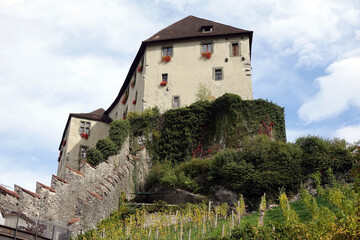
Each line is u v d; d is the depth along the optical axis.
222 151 29.19
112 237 21.17
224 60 37.75
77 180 25.52
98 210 24.36
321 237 14.80
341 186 23.41
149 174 32.22
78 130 41.31
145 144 34.78
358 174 11.85
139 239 21.48
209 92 36.62
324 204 22.08
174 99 37.09
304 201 21.59
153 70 38.78
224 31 39.03
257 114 32.66
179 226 22.91
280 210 23.25
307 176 25.86
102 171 28.91
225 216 23.31
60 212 23.09
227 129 32.31
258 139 29.16
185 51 38.97
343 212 18.83
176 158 33.38
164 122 35.53
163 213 24.88
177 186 28.94
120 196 28.44
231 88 36.50
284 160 26.45
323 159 26.14
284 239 15.72
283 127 32.81
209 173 28.12
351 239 12.70
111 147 30.94
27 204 20.56
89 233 20.95
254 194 25.58
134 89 41.66
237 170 26.56
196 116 34.56
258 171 26.33
